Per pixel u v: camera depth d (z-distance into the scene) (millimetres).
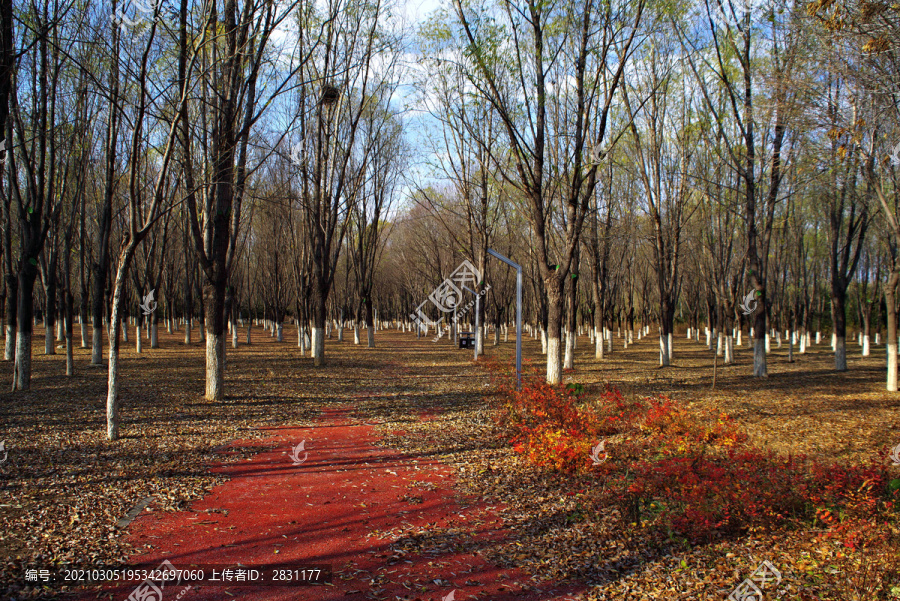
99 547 4840
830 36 10086
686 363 24438
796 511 5621
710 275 32188
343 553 4930
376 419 11172
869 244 28859
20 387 13727
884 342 46156
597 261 26422
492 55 13414
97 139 17859
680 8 14336
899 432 9477
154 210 8844
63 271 26000
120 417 10336
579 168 14367
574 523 5699
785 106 12375
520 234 31484
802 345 34188
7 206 17969
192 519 5609
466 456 8383
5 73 8805
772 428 10016
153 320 28891
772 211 18781
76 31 11969
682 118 21938
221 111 11641
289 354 27219
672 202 24031
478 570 4660
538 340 46781
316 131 21422
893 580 4098
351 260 41125
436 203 31781
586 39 13648
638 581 4473
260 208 26656
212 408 11555
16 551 4633
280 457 8117
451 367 22344
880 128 11461
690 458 6531
